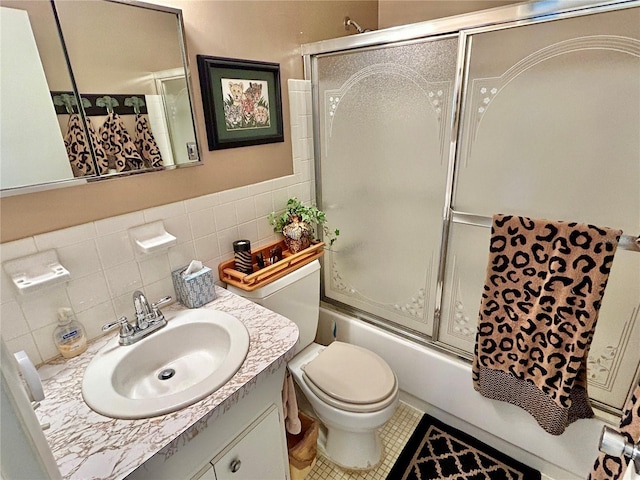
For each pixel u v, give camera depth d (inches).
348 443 60.0
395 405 55.9
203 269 52.1
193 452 35.4
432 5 79.6
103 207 43.6
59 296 41.4
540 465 58.4
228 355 40.6
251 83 57.4
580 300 43.1
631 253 43.2
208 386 36.3
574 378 45.4
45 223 39.3
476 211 53.8
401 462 61.7
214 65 51.5
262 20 57.4
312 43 63.7
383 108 59.6
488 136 49.5
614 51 38.5
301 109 67.5
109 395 36.0
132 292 48.1
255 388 40.3
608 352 48.5
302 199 72.0
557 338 45.6
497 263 48.8
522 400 52.6
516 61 44.7
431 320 65.2
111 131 42.5
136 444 31.0
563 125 43.5
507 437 59.7
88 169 41.2
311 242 68.0
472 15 46.1
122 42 41.6
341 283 77.2
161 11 44.3
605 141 41.4
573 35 40.3
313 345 69.9
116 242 45.4
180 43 46.8
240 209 60.2
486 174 51.2
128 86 43.0
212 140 53.3
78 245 42.0
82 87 39.4
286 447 50.0
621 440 23.5
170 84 47.0
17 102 35.5
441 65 51.3
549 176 46.2
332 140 68.2
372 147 63.0
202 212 54.5
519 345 49.8
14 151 35.9
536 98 44.5
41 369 40.3
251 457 43.4
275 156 64.6
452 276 59.6
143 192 47.2
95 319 45.0
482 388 55.9
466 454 62.5
